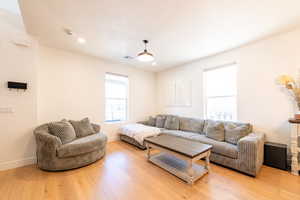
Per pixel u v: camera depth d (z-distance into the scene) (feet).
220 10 6.34
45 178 7.10
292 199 5.52
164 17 6.87
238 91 10.50
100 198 5.64
